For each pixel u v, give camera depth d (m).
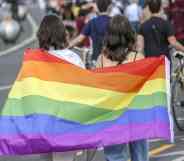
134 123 14.65
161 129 14.69
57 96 14.26
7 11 67.81
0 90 35.44
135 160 14.97
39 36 14.76
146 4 24.62
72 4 54.12
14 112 14.13
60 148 14.09
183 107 23.55
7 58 52.12
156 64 14.80
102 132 14.40
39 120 14.03
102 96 14.52
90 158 15.25
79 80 14.42
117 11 48.34
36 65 14.33
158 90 14.82
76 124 14.27
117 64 14.97
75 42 25.25
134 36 15.01
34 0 130.00
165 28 23.56
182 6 29.00
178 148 21.34
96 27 24.98
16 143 13.97
